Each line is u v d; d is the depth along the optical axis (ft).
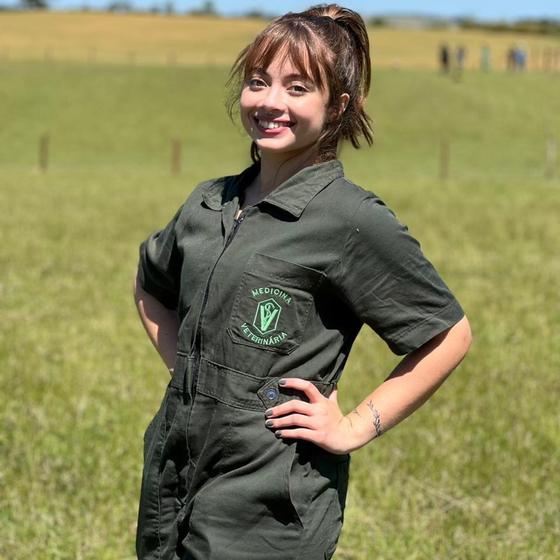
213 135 176.45
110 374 30.45
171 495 10.95
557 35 463.01
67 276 48.85
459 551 18.65
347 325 10.85
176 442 10.77
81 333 36.35
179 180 117.80
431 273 10.66
